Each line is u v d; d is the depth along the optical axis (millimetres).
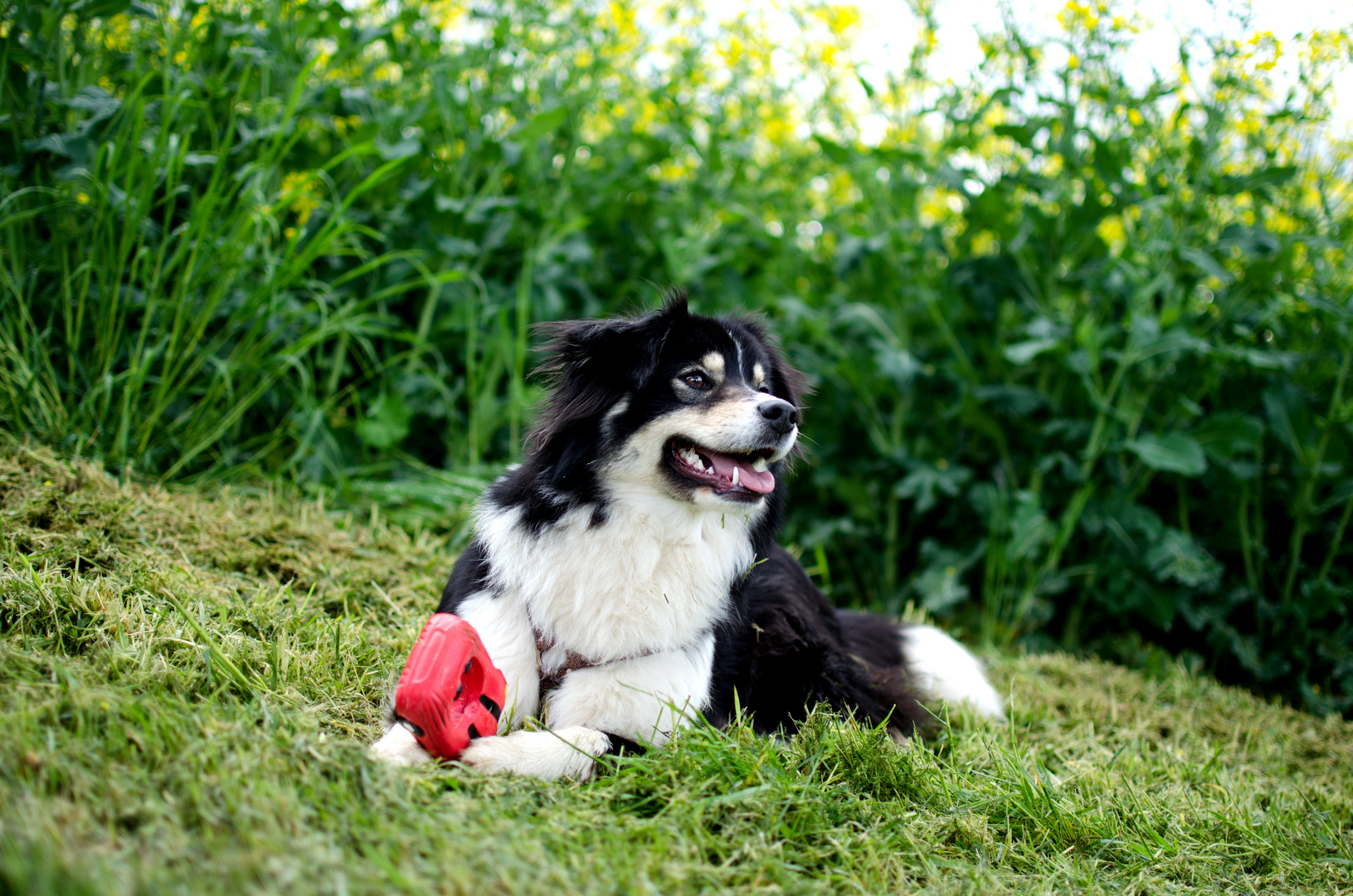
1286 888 2334
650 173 6031
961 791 2469
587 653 2520
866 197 5566
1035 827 2412
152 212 4406
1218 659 4809
